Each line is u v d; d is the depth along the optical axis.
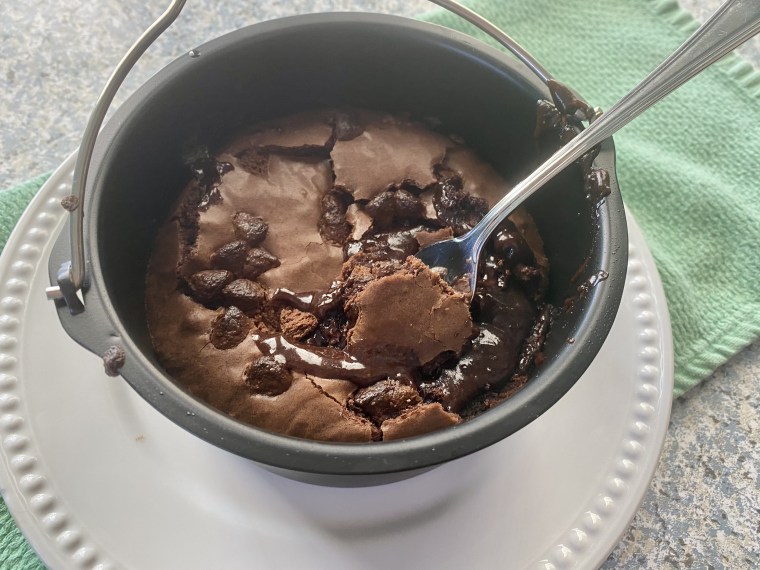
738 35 0.18
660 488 0.24
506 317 0.24
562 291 0.23
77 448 0.21
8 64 0.33
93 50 0.34
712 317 0.27
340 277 0.24
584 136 0.21
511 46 0.22
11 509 0.20
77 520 0.20
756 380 0.26
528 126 0.25
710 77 0.32
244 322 0.23
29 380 0.22
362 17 0.24
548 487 0.21
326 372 0.21
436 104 0.27
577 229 0.22
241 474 0.21
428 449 0.16
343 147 0.26
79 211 0.18
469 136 0.27
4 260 0.24
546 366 0.18
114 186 0.21
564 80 0.33
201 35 0.34
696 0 0.36
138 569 0.20
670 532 0.24
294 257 0.24
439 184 0.26
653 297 0.25
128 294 0.22
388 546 0.20
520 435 0.22
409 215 0.25
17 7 0.34
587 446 0.22
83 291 0.18
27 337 0.23
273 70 0.25
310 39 0.24
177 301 0.23
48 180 0.26
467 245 0.24
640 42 0.33
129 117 0.21
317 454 0.16
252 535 0.20
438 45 0.24
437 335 0.22
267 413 0.21
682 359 0.26
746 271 0.28
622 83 0.33
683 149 0.31
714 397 0.26
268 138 0.26
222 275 0.23
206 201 0.25
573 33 0.34
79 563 0.20
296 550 0.20
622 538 0.23
